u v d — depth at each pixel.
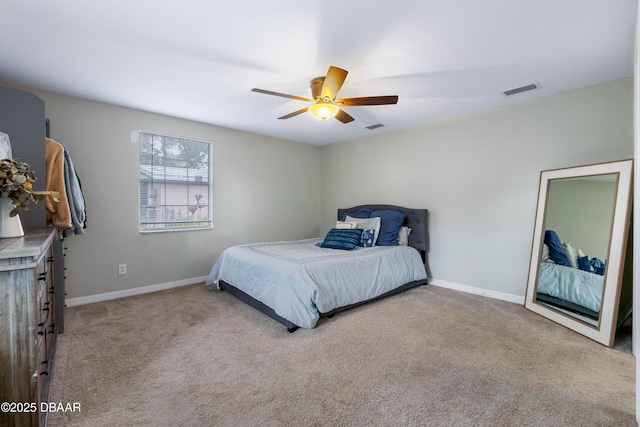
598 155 2.69
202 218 4.03
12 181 1.48
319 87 2.54
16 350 1.20
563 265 2.66
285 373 1.84
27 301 1.22
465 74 2.50
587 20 1.76
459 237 3.67
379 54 2.17
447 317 2.77
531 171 3.09
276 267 2.70
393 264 3.42
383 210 4.33
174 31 1.88
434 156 3.89
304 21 1.78
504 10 1.67
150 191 3.57
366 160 4.75
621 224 2.22
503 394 1.64
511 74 2.50
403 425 1.42
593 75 2.52
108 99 3.09
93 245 3.16
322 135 4.67
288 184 5.02
